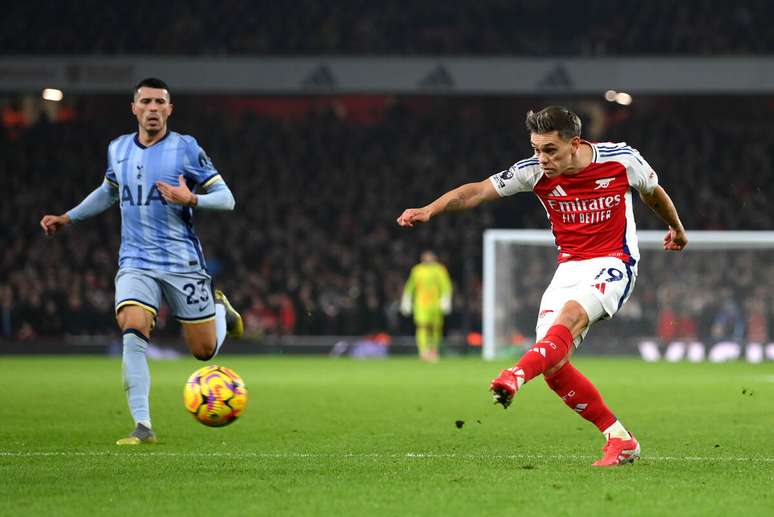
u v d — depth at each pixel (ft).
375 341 159.63
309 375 105.09
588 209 38.04
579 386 37.86
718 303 154.40
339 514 28.07
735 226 191.31
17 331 159.12
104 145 209.36
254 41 208.54
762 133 212.43
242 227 186.60
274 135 213.05
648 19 211.20
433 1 218.18
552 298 38.06
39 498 30.66
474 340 163.53
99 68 196.44
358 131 214.07
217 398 43.09
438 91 198.59
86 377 98.58
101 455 41.01
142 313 47.11
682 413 62.85
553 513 28.17
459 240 184.96
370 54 200.03
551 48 210.38
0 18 204.23
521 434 50.16
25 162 202.59
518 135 212.23
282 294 168.76
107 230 182.91
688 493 31.40
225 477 34.78
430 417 59.62
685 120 222.28
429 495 30.96
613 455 37.88
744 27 207.31
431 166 206.90
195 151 47.93
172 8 210.59
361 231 190.19
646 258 155.74
